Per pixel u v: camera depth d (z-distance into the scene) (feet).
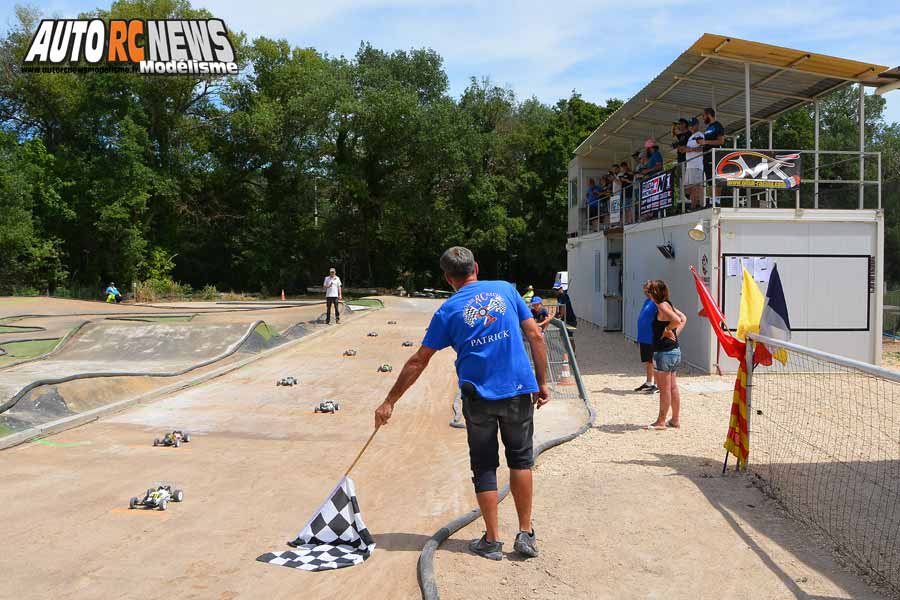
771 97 51.93
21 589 13.17
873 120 136.56
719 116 59.26
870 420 27.91
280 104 151.43
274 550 15.20
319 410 31.99
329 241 162.61
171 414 31.19
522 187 159.63
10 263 120.16
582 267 80.02
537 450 23.31
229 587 13.29
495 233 152.87
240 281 161.89
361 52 166.20
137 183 129.80
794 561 14.34
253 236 153.38
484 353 13.97
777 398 32.48
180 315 73.00
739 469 21.09
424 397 35.58
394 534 16.24
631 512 17.43
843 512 17.20
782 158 42.14
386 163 156.97
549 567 14.07
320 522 15.55
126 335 52.29
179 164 144.05
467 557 14.65
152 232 146.00
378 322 73.82
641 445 24.85
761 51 41.65
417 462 23.32
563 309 50.52
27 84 128.16
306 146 155.74
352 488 15.76
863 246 42.47
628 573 13.78
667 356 27.32
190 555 14.90
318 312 82.12
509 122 180.14
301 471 22.12
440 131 144.87
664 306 27.12
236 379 40.73
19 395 28.63
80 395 31.86
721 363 41.52
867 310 42.63
